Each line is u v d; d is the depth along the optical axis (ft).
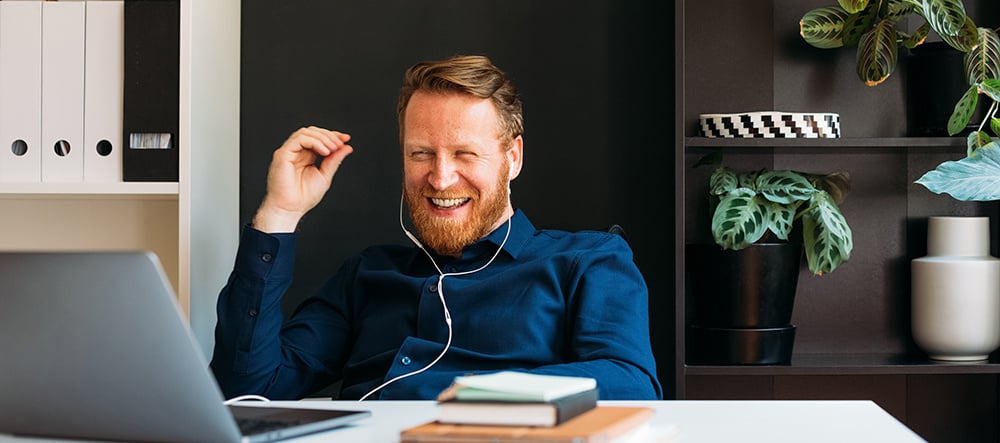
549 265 6.36
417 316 6.51
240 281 6.38
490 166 6.60
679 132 7.22
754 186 7.50
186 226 6.97
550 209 8.23
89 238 7.98
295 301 8.37
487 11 8.27
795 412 4.33
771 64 8.05
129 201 7.96
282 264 6.41
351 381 6.61
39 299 3.24
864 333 8.09
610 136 8.22
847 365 7.26
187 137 6.96
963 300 7.38
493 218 6.69
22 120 7.07
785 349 7.39
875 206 8.08
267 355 6.36
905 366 7.22
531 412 3.20
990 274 7.41
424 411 4.27
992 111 7.28
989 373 7.76
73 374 3.36
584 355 5.88
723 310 7.35
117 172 7.08
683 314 7.22
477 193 6.59
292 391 6.68
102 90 7.08
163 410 3.31
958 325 7.39
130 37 7.06
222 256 7.79
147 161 7.05
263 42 8.32
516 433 3.09
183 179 6.97
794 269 7.41
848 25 7.52
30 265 3.19
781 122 7.39
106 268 3.12
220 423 3.27
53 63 7.07
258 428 3.56
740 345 7.30
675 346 7.34
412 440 3.12
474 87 6.51
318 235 8.36
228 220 7.95
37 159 7.07
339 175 8.35
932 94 7.60
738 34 8.06
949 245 7.58
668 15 8.18
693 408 4.43
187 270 6.96
